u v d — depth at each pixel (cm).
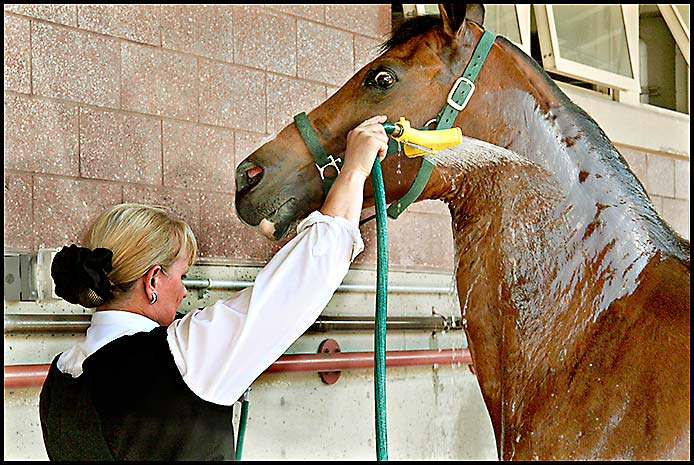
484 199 176
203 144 249
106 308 148
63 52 219
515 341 170
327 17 288
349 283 283
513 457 166
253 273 257
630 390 152
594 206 169
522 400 167
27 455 201
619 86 374
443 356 297
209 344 136
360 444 278
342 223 143
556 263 168
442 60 178
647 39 418
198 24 251
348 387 277
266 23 269
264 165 183
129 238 147
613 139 368
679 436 144
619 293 163
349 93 182
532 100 176
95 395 136
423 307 304
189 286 238
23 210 208
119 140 230
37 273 199
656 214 173
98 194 224
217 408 136
